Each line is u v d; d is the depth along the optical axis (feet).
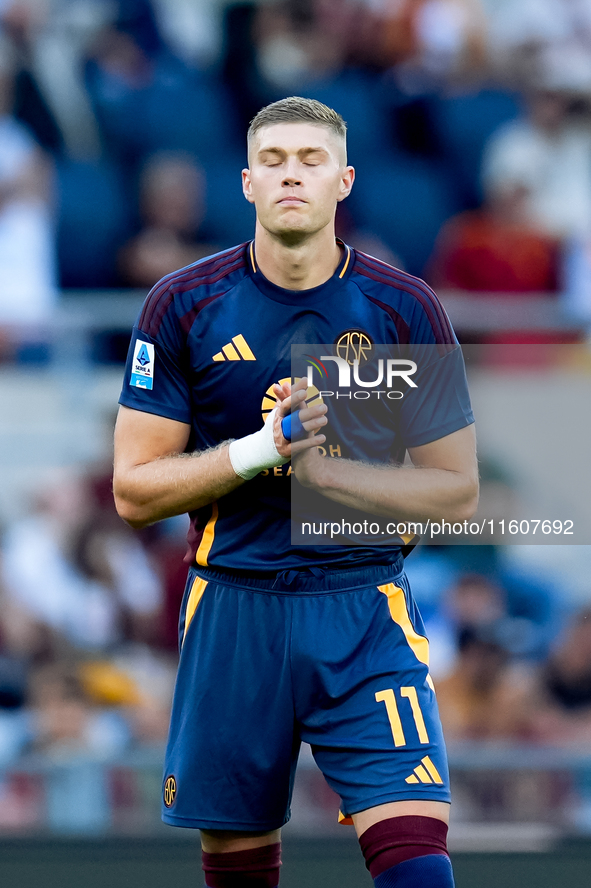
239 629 29.60
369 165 89.86
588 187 88.63
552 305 71.10
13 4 85.76
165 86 89.61
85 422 65.00
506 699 58.90
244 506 29.66
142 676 60.54
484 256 79.00
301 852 47.32
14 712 58.34
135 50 91.35
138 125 88.02
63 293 78.59
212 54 95.81
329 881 43.86
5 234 77.05
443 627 60.34
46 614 60.90
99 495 63.46
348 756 28.30
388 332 29.48
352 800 27.96
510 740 57.67
